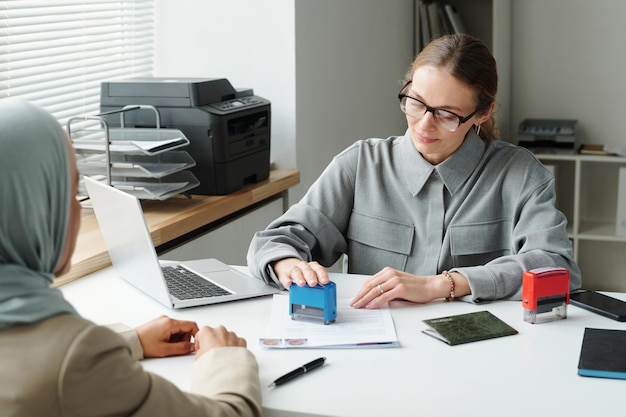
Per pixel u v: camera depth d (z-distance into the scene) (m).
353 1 3.66
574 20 4.18
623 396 1.31
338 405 1.29
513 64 4.32
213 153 2.75
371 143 2.15
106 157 2.52
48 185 1.08
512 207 1.99
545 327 1.63
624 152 3.97
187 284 1.89
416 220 2.05
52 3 2.76
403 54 4.35
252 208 3.07
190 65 3.30
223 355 1.34
